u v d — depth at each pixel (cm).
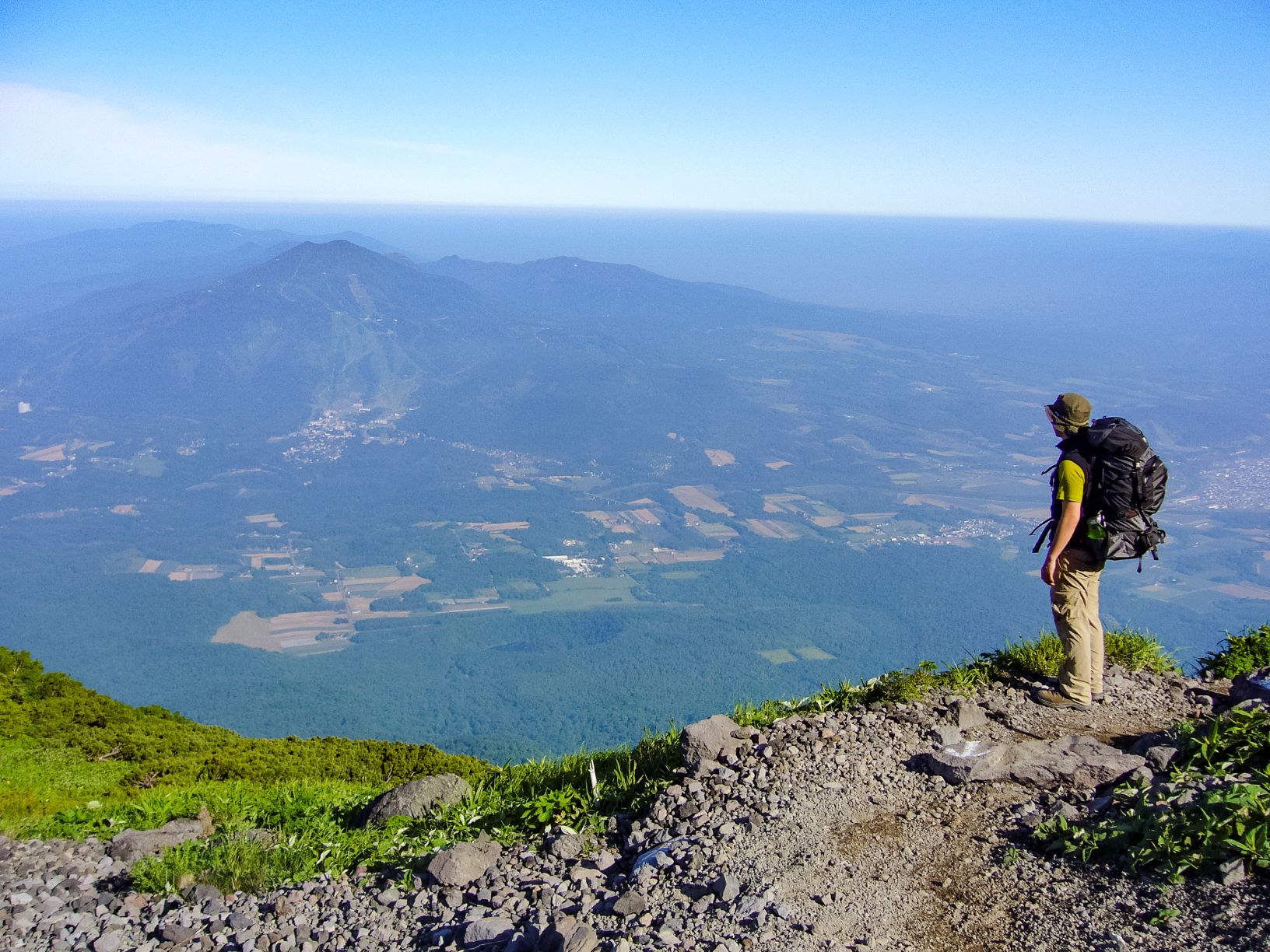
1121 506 588
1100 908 369
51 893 595
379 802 716
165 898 573
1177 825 398
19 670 1529
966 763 527
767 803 530
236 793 890
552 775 692
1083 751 529
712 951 383
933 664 718
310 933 491
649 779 625
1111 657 732
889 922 392
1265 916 328
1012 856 431
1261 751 471
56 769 1075
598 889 486
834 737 612
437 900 511
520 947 421
